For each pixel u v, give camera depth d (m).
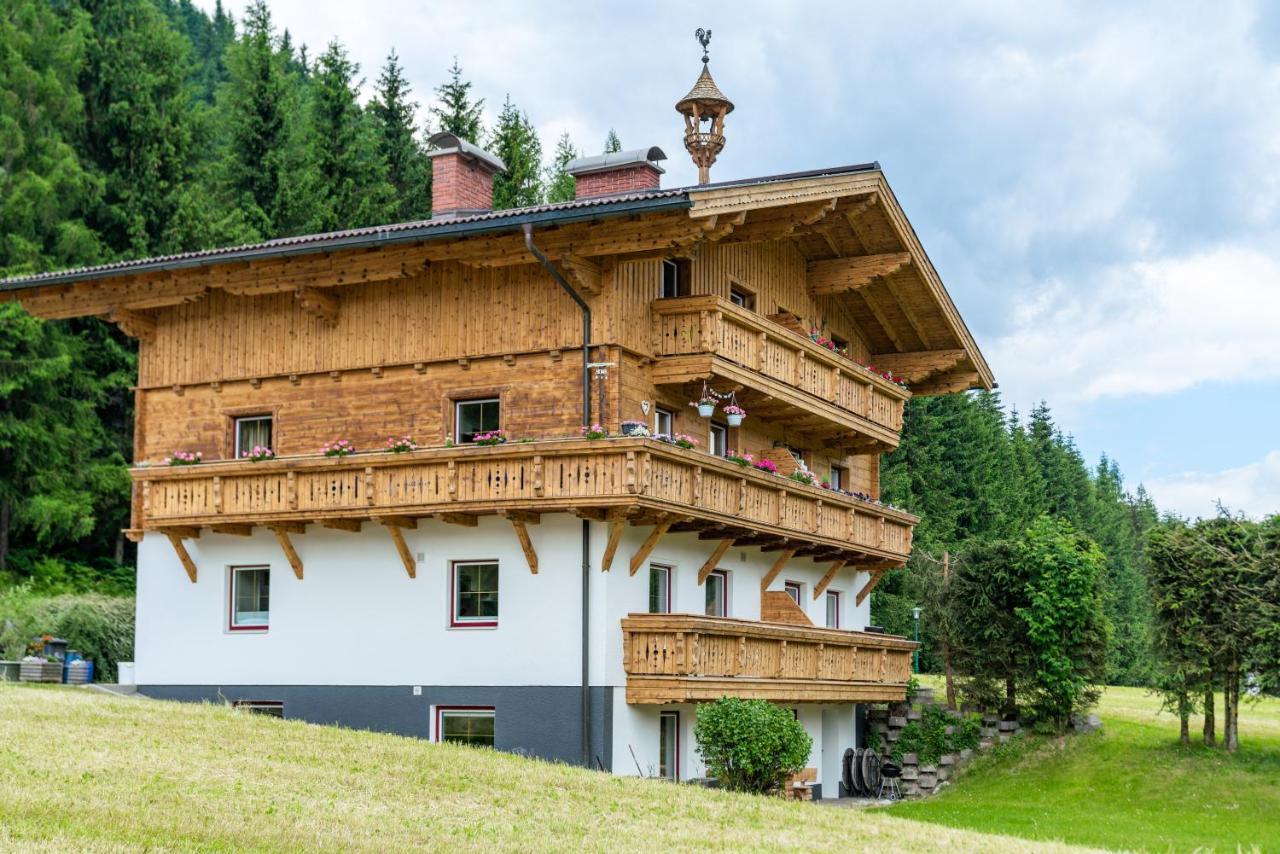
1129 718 39.00
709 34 32.88
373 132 56.72
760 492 28.78
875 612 53.72
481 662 26.70
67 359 41.19
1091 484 83.94
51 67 45.06
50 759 18.28
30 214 42.94
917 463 63.06
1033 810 30.31
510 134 58.47
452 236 25.98
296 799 17.61
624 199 24.41
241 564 29.27
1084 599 35.88
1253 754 33.91
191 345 30.64
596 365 26.45
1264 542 33.50
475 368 27.75
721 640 26.73
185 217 45.72
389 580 27.75
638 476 24.62
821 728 34.00
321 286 28.44
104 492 44.09
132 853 13.78
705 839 18.23
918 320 36.12
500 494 25.53
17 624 32.66
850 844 19.05
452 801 18.78
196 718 23.20
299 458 27.44
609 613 25.84
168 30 50.19
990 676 36.62
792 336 29.86
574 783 21.28
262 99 51.84
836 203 28.97
